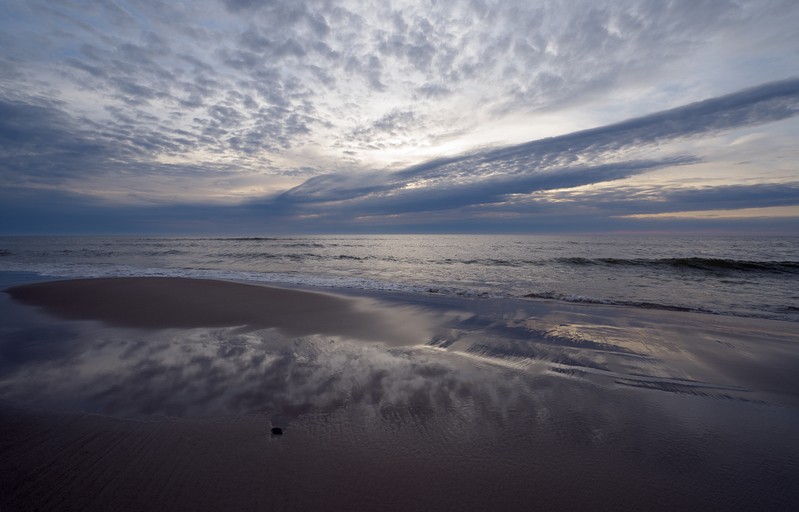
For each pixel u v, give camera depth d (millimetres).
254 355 4594
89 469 2277
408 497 2066
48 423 2850
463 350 4871
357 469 2305
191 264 19812
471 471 2311
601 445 2641
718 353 4797
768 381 3895
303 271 16344
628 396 3498
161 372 3973
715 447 2648
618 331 5879
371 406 3189
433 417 3004
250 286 9930
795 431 2893
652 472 2338
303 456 2432
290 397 3357
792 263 16453
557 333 5742
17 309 7445
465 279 13586
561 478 2260
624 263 19188
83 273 14516
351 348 4922
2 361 4340
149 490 2092
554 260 21031
